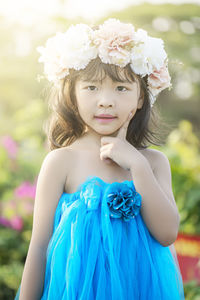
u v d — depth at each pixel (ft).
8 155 15.33
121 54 5.19
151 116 6.48
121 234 5.14
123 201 5.05
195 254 10.55
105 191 5.16
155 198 5.09
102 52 5.20
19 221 13.34
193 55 41.73
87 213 5.17
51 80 5.92
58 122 6.08
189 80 42.63
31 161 15.65
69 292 4.94
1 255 12.96
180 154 14.76
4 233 13.38
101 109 5.23
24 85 40.55
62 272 5.06
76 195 5.27
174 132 17.04
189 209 13.11
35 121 19.53
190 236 11.85
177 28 42.91
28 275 5.20
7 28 39.27
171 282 5.23
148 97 5.85
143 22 42.37
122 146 5.31
